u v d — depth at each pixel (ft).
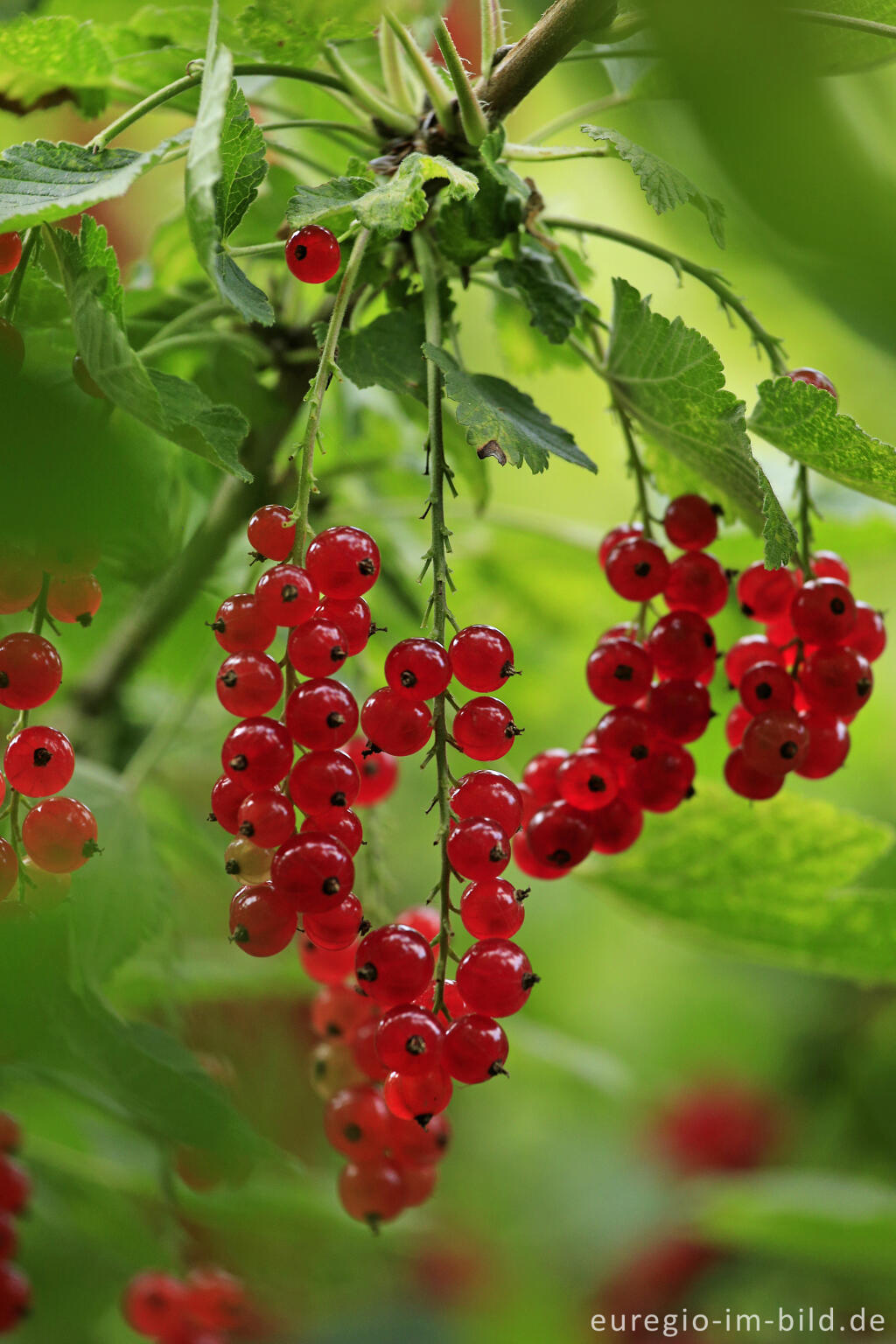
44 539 1.52
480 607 2.56
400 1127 1.81
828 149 1.42
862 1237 2.28
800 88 1.42
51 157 1.69
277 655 2.11
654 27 1.42
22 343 1.67
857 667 1.78
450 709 2.48
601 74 2.03
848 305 1.44
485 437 1.68
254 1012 2.30
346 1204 1.85
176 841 2.15
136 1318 1.99
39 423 1.51
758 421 1.76
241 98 1.66
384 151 1.79
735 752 1.81
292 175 2.00
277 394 1.95
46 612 1.67
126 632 2.08
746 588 1.82
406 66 1.84
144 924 1.90
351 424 2.12
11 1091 2.05
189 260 2.03
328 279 1.69
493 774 1.66
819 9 1.74
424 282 1.78
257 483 1.98
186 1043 2.02
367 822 1.88
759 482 1.73
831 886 1.96
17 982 1.70
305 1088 2.44
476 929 1.65
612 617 2.53
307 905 1.63
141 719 2.21
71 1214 2.12
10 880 1.65
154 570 1.87
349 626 1.67
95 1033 1.77
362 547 1.65
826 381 1.78
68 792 1.92
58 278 1.71
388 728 1.65
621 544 1.82
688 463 1.82
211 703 2.25
